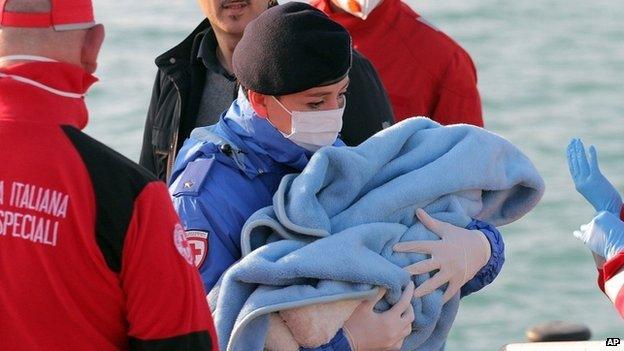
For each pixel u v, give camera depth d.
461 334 15.39
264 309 4.79
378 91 6.08
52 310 4.22
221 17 6.21
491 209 5.55
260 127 5.19
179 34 26.77
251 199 5.17
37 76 4.25
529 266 17.11
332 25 5.09
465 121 7.52
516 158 5.50
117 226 4.21
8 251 4.21
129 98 22.59
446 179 5.21
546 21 29.88
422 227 5.20
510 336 15.36
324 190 5.14
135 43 26.09
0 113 4.26
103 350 4.30
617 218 5.61
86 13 4.35
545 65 26.33
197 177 5.16
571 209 18.52
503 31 28.92
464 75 7.55
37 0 4.25
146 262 4.23
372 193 5.14
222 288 4.89
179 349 4.26
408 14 7.65
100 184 4.23
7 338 4.23
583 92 24.48
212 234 5.07
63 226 4.20
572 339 7.26
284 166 5.25
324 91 5.07
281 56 5.00
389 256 5.08
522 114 23.22
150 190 4.29
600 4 31.69
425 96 7.49
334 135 5.22
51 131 4.25
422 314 5.17
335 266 4.86
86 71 4.40
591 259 17.30
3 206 4.23
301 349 4.93
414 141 5.37
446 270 5.14
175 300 4.25
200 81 6.41
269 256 4.88
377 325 4.95
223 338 4.85
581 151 5.84
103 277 4.23
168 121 6.46
